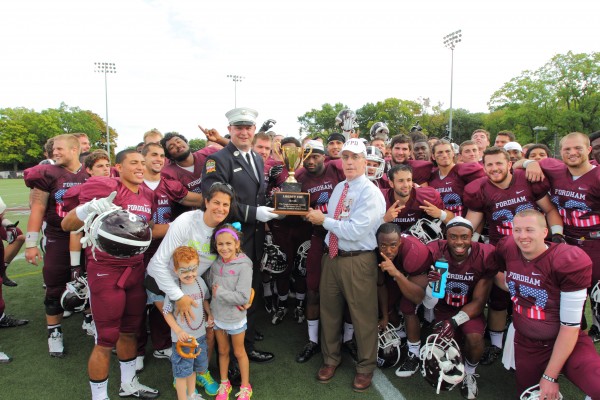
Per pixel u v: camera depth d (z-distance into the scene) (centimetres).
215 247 285
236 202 301
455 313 321
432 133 4809
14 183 3203
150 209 309
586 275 240
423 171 445
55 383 313
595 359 241
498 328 349
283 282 434
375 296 314
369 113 5653
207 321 292
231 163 327
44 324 431
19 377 322
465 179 413
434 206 356
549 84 3241
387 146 632
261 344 384
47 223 370
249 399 289
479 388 307
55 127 5941
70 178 376
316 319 363
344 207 318
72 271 340
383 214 318
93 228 248
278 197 327
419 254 315
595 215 340
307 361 351
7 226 468
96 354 263
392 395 297
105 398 270
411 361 330
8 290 543
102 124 7531
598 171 334
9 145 5469
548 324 255
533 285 259
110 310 261
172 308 275
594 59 3070
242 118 326
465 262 306
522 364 272
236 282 286
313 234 374
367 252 312
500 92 3550
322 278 329
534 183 355
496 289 339
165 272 269
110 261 258
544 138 3431
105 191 282
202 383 307
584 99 3125
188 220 278
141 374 329
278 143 523
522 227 254
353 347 354
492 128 4144
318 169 401
